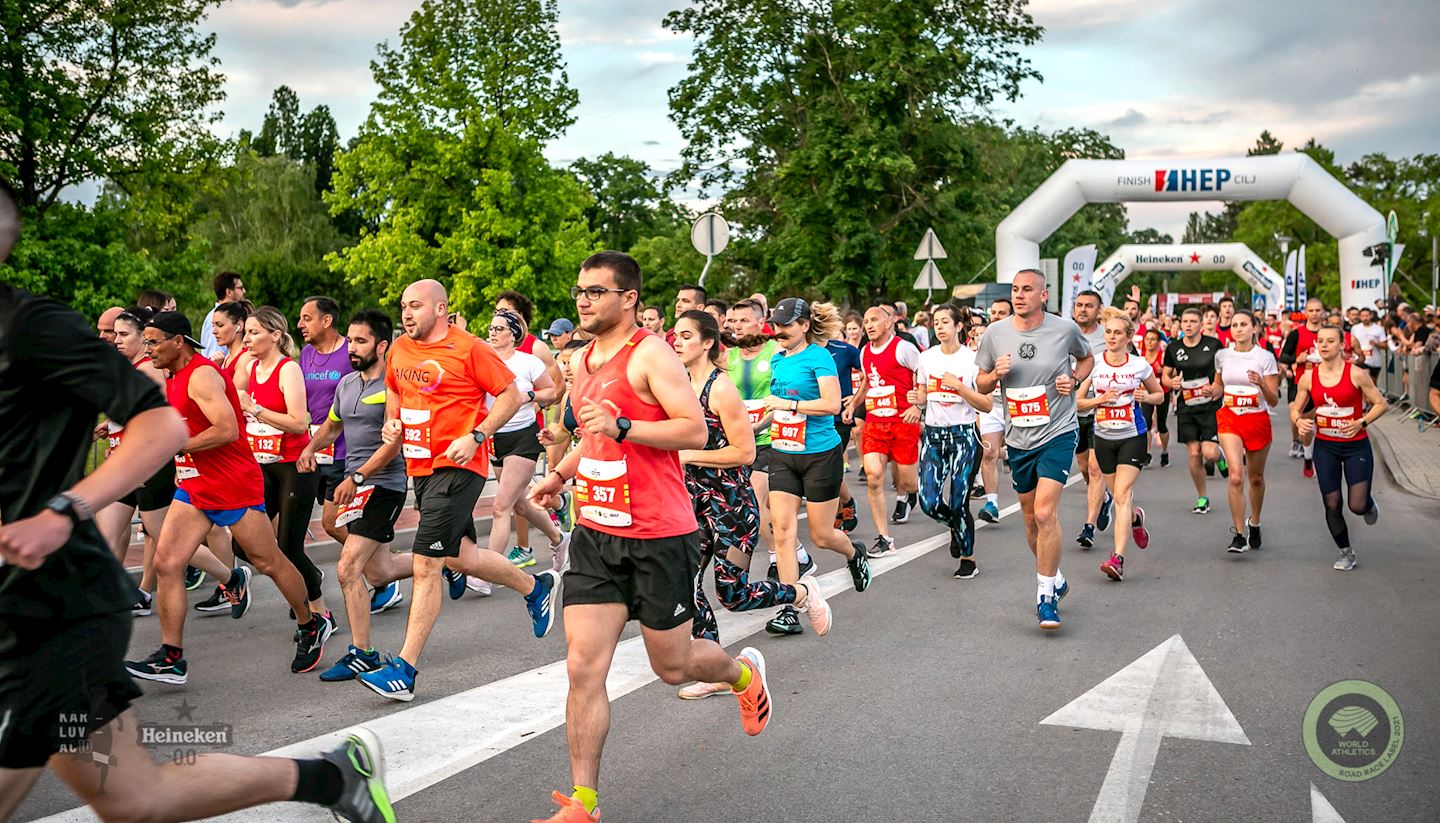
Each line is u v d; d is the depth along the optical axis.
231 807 3.10
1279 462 16.48
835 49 31.67
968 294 34.41
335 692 5.90
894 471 11.68
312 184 71.31
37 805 4.29
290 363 6.98
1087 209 73.50
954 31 30.44
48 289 33.31
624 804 4.30
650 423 3.94
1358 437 8.81
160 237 38.00
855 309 31.94
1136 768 4.64
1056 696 5.65
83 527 2.89
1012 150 53.78
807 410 6.97
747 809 4.25
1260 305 46.62
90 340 2.79
